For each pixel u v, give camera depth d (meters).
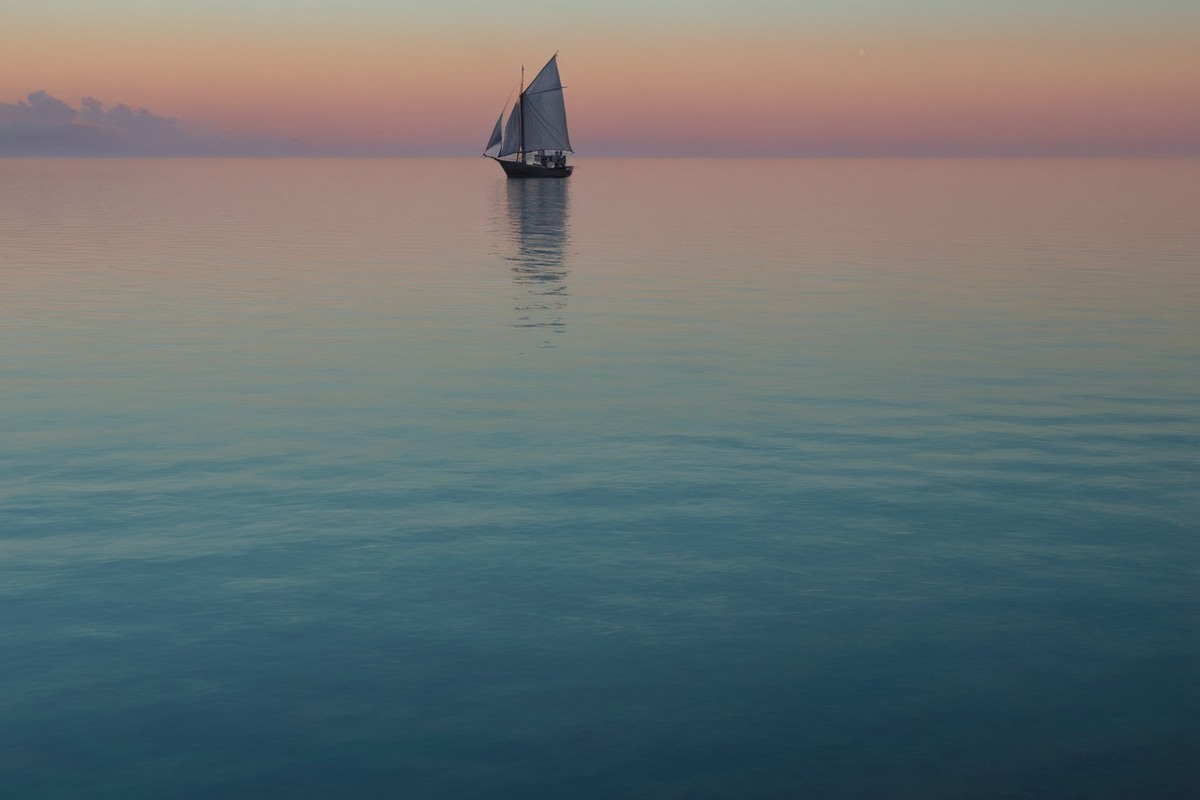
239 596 9.89
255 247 48.72
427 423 16.62
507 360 21.89
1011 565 10.77
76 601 9.78
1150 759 7.26
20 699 7.99
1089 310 29.03
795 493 13.14
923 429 16.41
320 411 17.44
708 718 7.74
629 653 8.74
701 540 11.45
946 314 28.41
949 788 6.95
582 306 29.86
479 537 11.52
